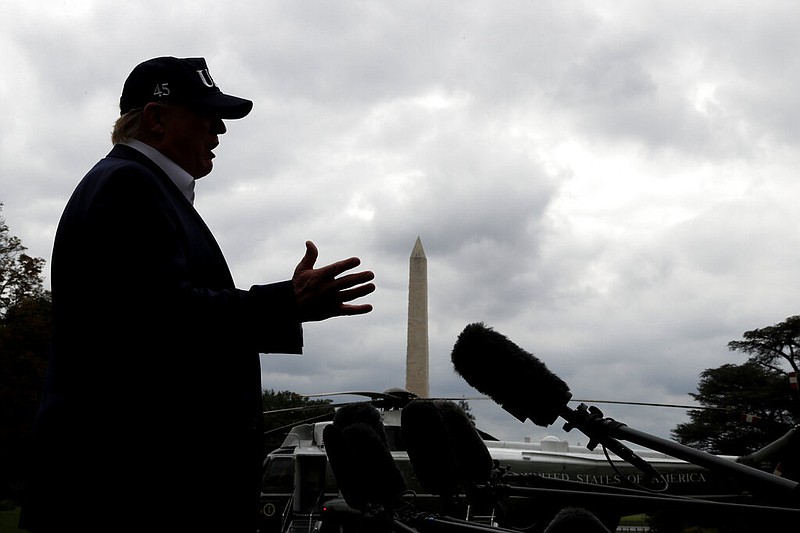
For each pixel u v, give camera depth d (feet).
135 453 6.75
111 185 7.21
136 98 8.49
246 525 7.16
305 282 6.85
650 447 6.21
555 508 7.14
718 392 109.81
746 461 22.00
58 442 6.78
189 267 7.53
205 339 6.87
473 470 8.50
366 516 8.69
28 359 130.82
